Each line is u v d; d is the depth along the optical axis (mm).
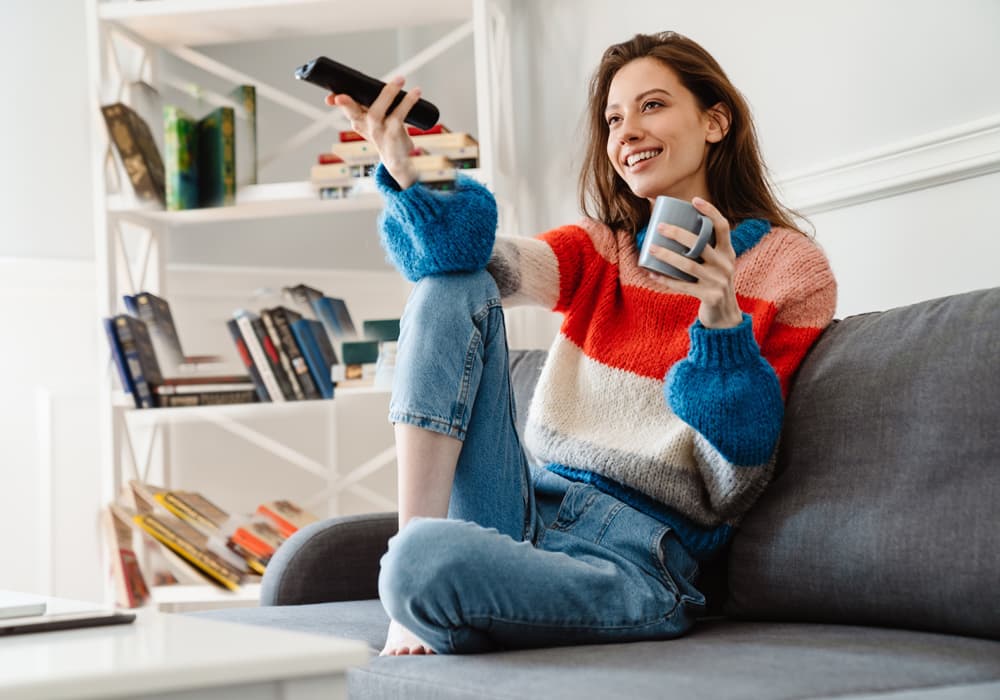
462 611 1141
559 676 975
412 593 1122
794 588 1271
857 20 1939
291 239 3039
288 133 3062
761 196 1629
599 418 1487
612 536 1351
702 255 1297
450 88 3023
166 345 2627
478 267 1340
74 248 2855
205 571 2453
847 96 1961
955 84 1768
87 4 2645
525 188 2838
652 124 1575
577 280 1594
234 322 2607
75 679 619
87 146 2889
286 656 665
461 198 1335
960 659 983
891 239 1859
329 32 2812
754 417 1305
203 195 2633
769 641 1115
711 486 1372
